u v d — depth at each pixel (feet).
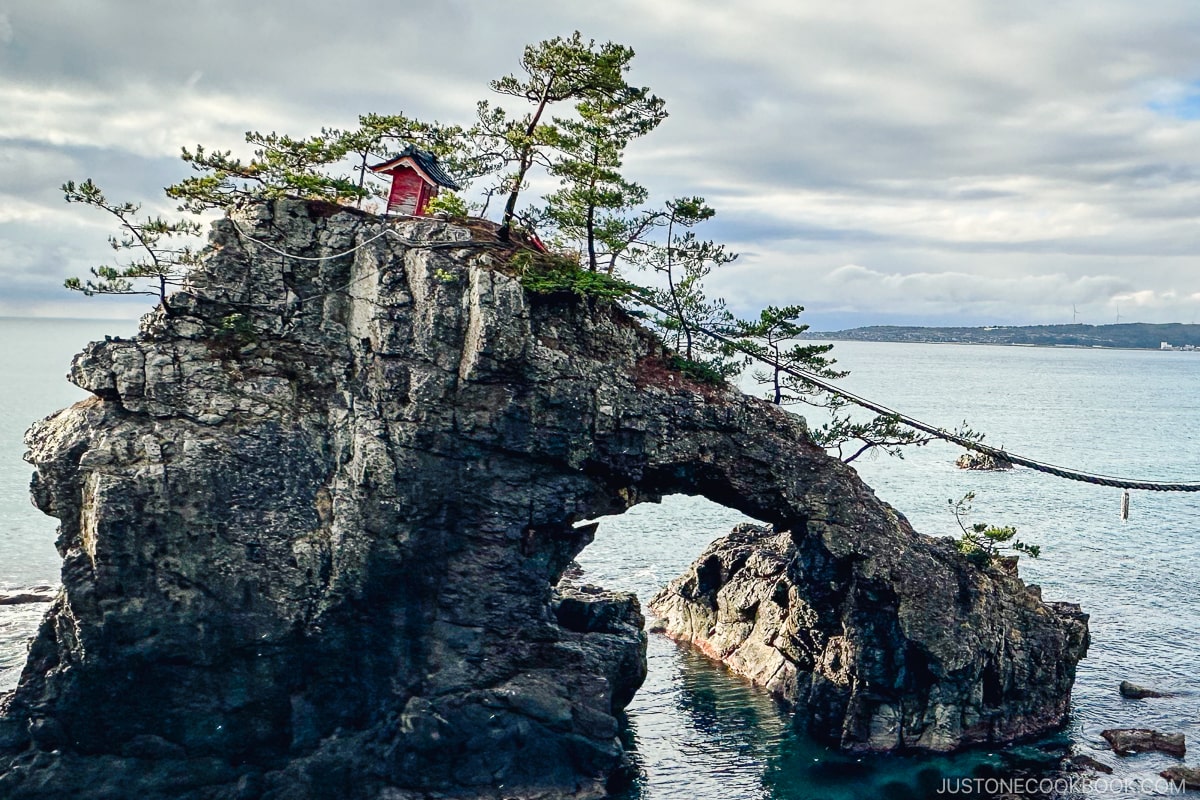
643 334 175.63
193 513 144.97
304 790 148.77
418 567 156.76
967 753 173.99
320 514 151.74
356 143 179.01
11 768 140.97
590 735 159.12
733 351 195.52
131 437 145.07
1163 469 460.96
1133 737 175.32
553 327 163.32
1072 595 256.52
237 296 155.74
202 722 147.74
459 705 156.15
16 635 210.59
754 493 177.68
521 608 161.07
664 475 173.68
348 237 160.45
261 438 149.79
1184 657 215.10
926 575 177.78
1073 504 374.63
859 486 183.52
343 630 152.56
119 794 143.74
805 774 166.20
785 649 198.70
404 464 154.81
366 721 154.61
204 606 145.79
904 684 175.83
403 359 156.97
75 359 147.02
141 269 152.15
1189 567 284.20
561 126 183.52
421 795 150.82
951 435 208.85
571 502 163.32
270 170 172.65
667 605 242.99
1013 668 179.01
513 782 154.51
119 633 143.02
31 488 147.13
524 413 158.40
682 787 160.97
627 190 188.55
